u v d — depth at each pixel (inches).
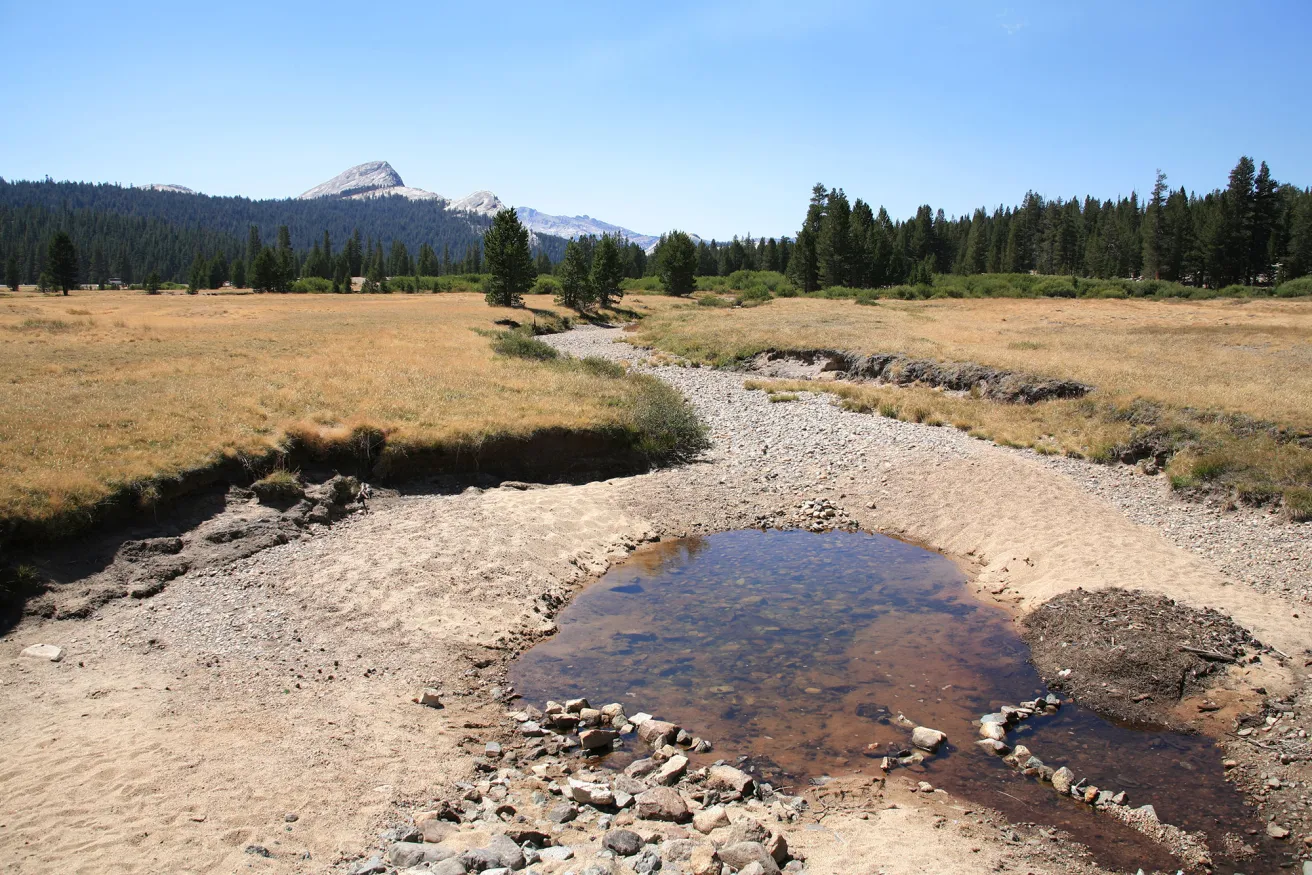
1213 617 486.0
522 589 575.8
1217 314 2444.6
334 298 3794.3
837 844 291.6
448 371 1188.5
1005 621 542.6
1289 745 368.2
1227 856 297.4
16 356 1162.6
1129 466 883.4
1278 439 839.7
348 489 739.4
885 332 1913.1
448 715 401.7
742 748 377.4
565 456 894.4
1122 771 358.6
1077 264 5290.4
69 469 587.2
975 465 849.5
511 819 303.3
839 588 605.0
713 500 826.8
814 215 4793.3
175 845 270.5
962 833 306.0
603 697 431.2
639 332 2508.6
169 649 449.4
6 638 450.0
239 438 715.4
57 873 251.9
